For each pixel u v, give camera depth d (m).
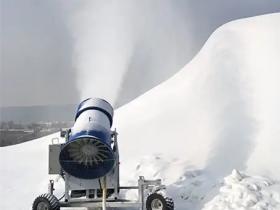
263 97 16.36
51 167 8.88
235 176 9.52
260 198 8.70
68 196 8.75
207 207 9.02
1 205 10.94
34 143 20.52
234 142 13.41
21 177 14.15
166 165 12.11
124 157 14.13
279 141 12.66
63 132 9.14
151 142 15.44
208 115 16.47
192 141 14.55
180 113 17.81
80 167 8.50
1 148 20.47
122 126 18.52
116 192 8.78
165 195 8.25
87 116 8.73
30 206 10.74
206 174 10.99
